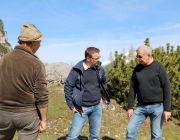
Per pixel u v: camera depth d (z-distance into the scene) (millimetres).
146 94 5109
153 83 5047
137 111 5312
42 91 3318
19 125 3328
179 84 10227
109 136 7844
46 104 3383
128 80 10453
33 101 3346
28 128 3355
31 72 3285
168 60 10555
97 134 5246
